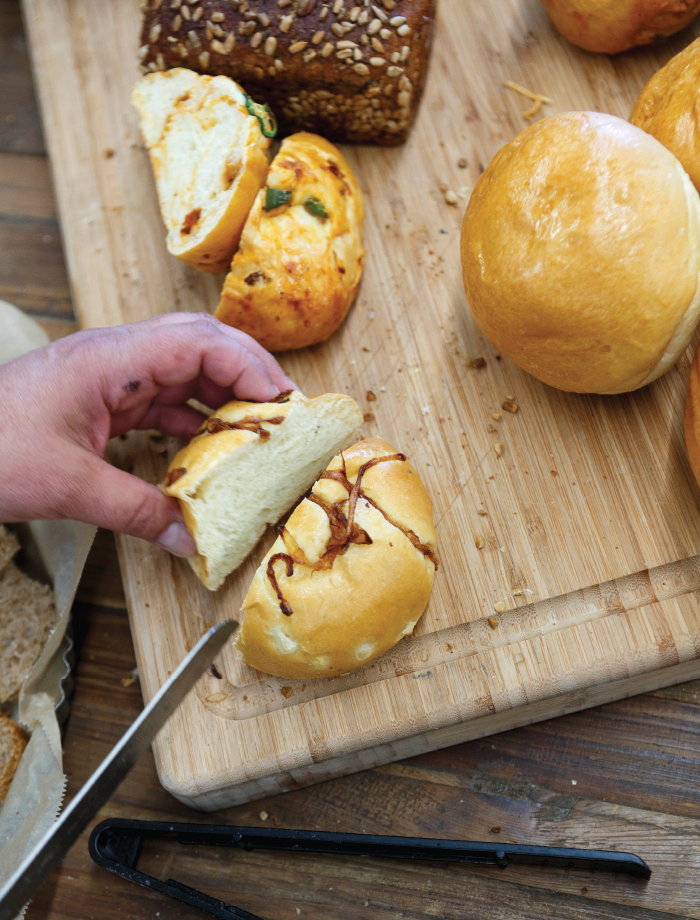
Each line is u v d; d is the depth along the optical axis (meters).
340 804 0.43
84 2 0.51
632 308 0.38
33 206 0.52
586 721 0.42
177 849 0.42
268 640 0.39
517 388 0.44
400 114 0.45
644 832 0.41
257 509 0.42
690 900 0.40
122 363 0.39
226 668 0.42
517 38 0.48
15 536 0.45
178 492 0.40
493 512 0.43
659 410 0.43
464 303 0.45
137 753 0.37
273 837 0.40
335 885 0.42
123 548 0.44
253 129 0.43
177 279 0.47
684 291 0.38
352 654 0.39
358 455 0.41
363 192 0.47
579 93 0.47
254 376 0.41
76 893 0.42
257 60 0.44
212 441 0.40
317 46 0.43
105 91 0.50
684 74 0.41
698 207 0.39
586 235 0.38
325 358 0.45
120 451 0.45
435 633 0.41
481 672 0.41
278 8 0.44
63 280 0.51
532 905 0.40
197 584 0.43
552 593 0.41
